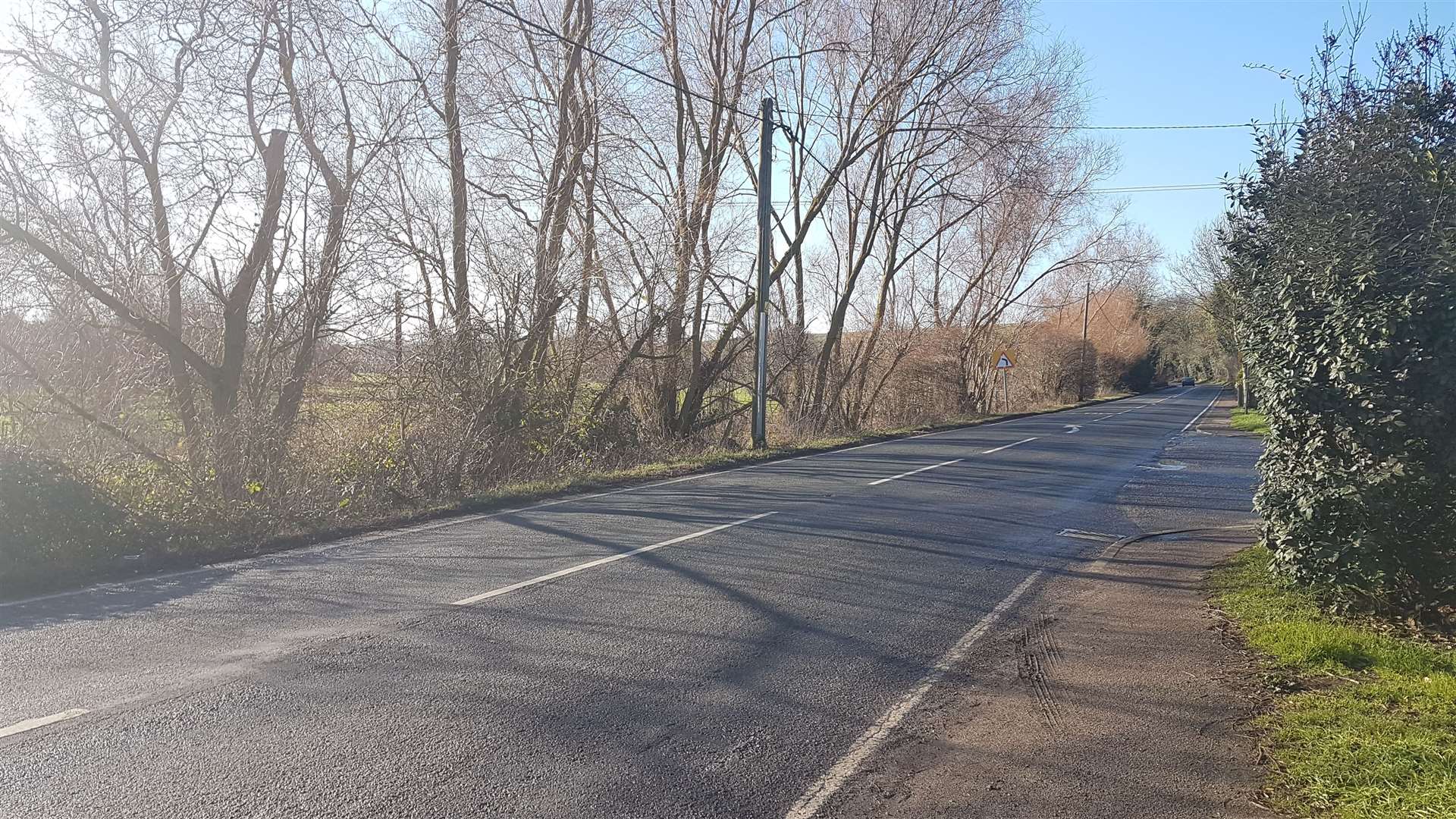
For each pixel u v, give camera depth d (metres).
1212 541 11.04
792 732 5.11
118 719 5.10
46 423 12.63
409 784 4.36
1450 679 5.55
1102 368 75.44
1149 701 5.66
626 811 4.16
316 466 13.88
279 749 4.72
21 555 8.72
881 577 8.80
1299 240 7.28
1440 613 6.97
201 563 9.41
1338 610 7.22
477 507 13.14
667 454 20.62
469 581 8.41
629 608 7.49
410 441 15.09
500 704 5.38
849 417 35.03
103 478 10.64
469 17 19.14
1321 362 7.03
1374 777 4.38
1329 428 7.09
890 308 37.53
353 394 16.12
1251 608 7.59
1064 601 8.16
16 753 4.65
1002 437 28.30
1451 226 6.62
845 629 7.06
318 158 15.49
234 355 14.09
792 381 31.83
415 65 17.84
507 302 18.12
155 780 4.37
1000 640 6.93
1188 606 7.97
